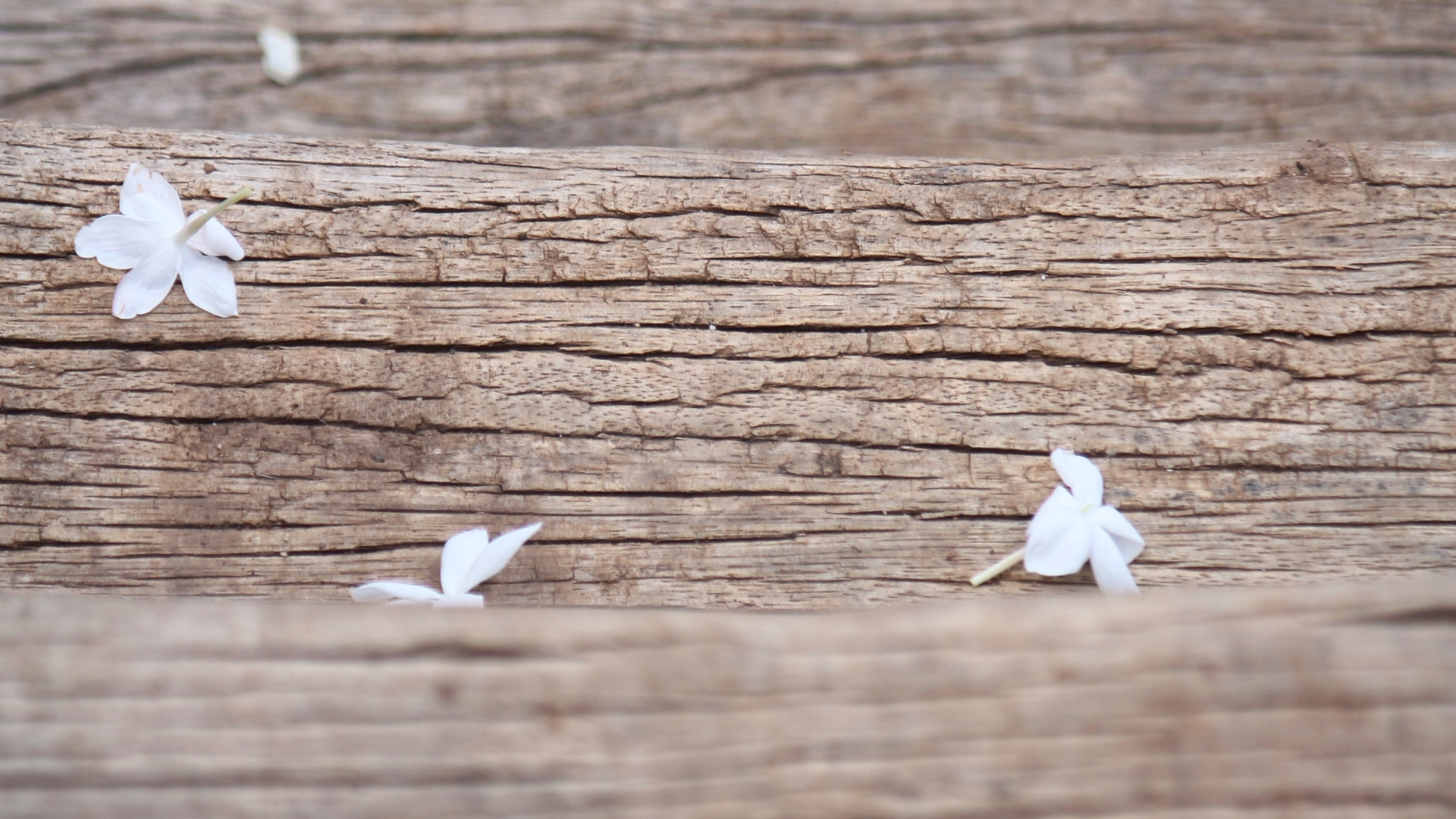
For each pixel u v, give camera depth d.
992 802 0.45
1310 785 0.45
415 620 0.45
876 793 0.45
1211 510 0.50
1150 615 0.45
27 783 0.45
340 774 0.45
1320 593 0.45
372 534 0.50
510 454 0.50
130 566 0.50
